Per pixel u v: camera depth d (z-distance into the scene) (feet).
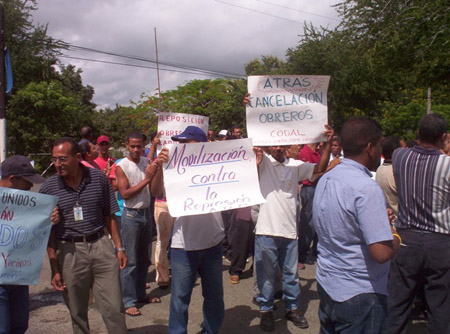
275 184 13.62
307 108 13.19
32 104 79.51
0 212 9.53
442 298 10.57
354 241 7.56
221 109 94.48
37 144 81.66
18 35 90.07
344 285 7.63
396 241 7.83
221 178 11.43
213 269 11.92
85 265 10.94
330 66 66.33
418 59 40.96
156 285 18.29
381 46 43.06
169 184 11.09
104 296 11.02
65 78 98.12
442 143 10.69
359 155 8.05
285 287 14.03
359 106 72.13
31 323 14.28
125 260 11.66
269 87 13.08
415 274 10.89
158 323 14.34
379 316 7.50
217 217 12.10
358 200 7.34
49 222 10.06
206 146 11.34
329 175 8.15
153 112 109.40
